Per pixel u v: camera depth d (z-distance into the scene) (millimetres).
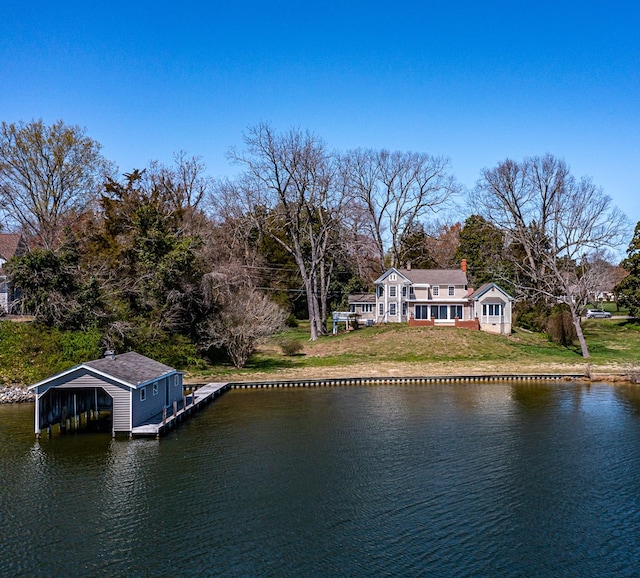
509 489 23484
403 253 87938
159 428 30703
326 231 71062
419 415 36125
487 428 32969
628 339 68062
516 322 78000
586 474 25250
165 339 48094
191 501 22062
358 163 78625
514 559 17828
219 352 55531
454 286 76000
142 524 20047
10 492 22922
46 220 55188
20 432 31672
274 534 19344
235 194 70875
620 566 17469
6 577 16734
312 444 29703
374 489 23406
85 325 44031
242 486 23672
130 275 51344
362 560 17688
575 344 64500
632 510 21484
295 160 66500
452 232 123812
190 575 16812
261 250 80125
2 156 53094
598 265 71000
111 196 59875
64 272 43969
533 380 48406
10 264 42938
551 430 32469
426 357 57188
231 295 52844
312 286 72188
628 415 36062
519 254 81062
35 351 42156
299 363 55031
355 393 43312
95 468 25781
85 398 34500
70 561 17609
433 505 21828
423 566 17359
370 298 82625
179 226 62125
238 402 40125
